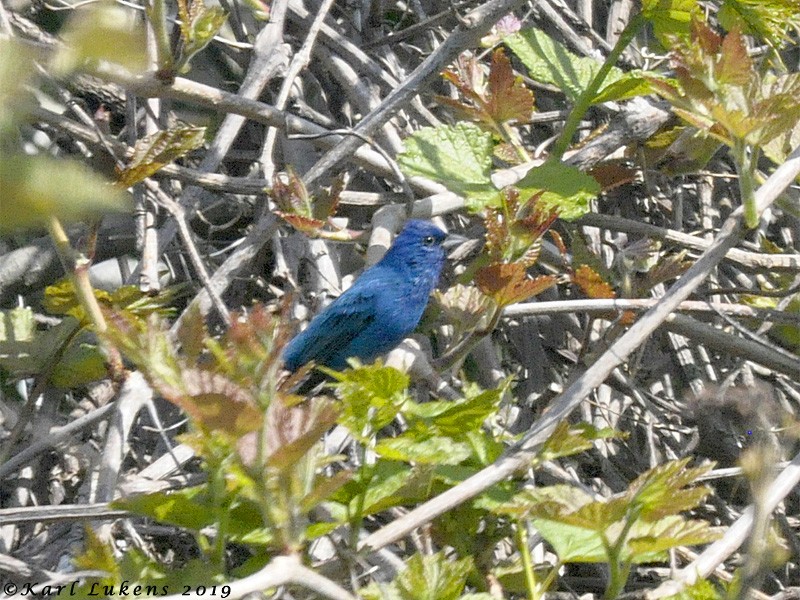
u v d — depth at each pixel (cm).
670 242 959
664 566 852
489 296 671
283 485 357
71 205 158
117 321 354
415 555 464
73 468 834
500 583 554
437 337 1025
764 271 983
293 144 999
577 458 912
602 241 1030
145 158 621
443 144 785
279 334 353
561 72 877
